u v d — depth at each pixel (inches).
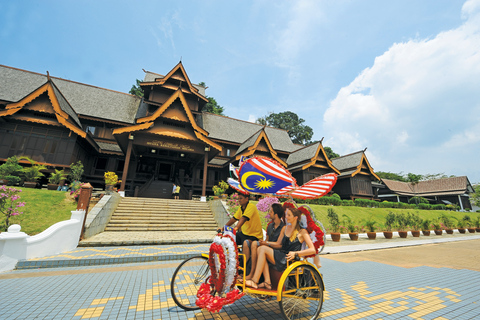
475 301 145.3
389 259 302.8
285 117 2640.3
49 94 649.0
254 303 136.7
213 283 120.3
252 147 896.3
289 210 132.8
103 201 429.4
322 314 122.1
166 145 719.7
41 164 632.4
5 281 164.1
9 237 196.7
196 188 1007.6
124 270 203.2
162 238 363.9
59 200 430.9
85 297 138.5
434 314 124.4
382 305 136.7
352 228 533.0
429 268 244.4
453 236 674.8
